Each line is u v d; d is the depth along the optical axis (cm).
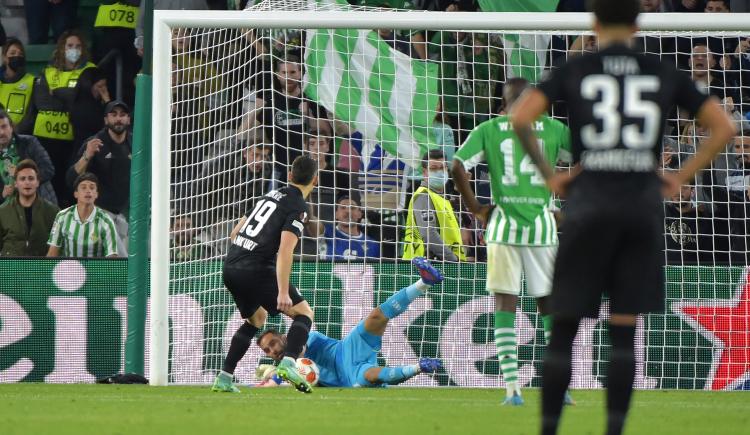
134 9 5012
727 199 3959
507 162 2614
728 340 3700
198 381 3688
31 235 4100
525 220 2614
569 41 4244
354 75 3909
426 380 3669
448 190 3997
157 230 3444
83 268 3747
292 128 4244
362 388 3400
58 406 2275
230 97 4250
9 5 5303
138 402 2448
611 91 1444
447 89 4153
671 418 2075
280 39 4303
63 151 4756
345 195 4153
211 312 3700
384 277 3700
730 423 1950
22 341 3734
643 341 3712
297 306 2909
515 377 2595
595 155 1426
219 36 4091
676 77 1469
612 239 1409
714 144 1462
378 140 3906
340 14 3434
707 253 3988
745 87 4062
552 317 1477
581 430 1777
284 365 2850
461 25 3394
